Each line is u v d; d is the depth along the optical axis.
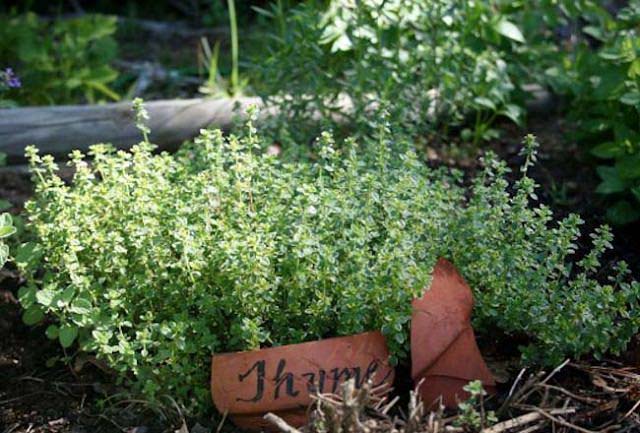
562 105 1.89
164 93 2.03
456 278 1.30
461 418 1.21
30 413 1.33
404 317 1.25
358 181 1.33
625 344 1.30
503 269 1.31
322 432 1.20
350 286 1.25
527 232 1.32
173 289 1.30
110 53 1.97
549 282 1.32
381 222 1.33
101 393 1.35
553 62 1.83
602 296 1.29
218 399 1.27
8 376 1.38
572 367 1.33
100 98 1.98
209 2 2.50
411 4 1.62
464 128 1.82
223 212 1.34
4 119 1.69
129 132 1.73
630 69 1.58
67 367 1.39
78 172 1.36
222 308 1.29
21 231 1.48
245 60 2.09
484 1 1.74
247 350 1.27
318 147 1.45
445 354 1.28
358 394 1.19
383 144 1.38
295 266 1.27
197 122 1.75
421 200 1.31
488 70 1.71
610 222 1.57
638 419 1.28
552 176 1.70
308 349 1.27
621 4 2.19
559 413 1.25
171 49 2.27
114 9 2.54
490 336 1.36
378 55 1.61
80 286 1.30
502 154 1.75
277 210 1.30
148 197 1.32
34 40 1.91
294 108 1.61
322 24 1.60
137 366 1.28
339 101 1.73
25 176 1.72
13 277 1.50
